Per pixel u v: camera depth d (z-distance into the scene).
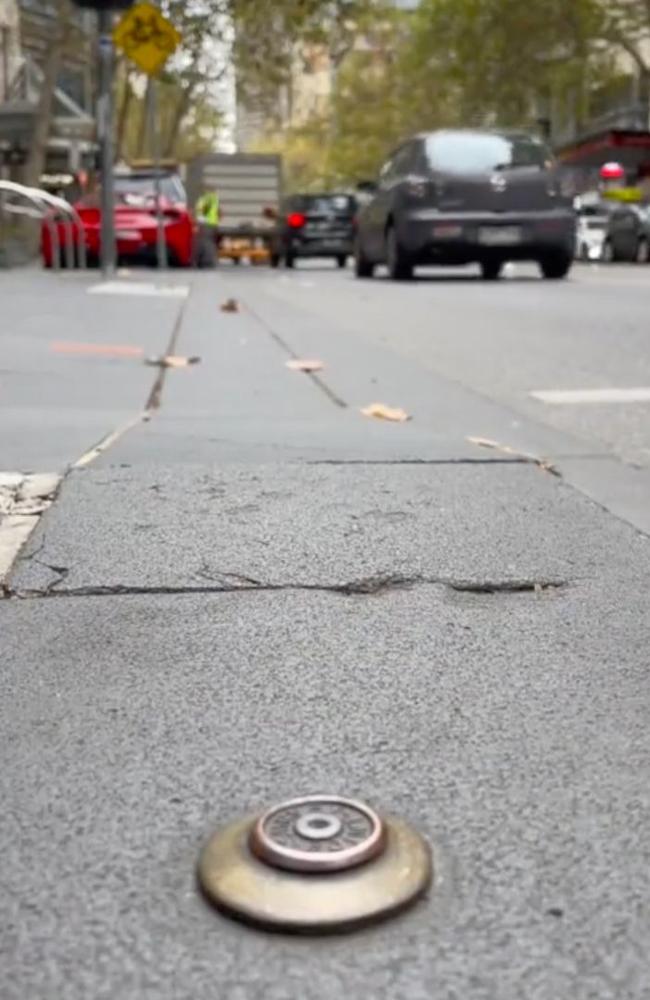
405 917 1.24
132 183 18.67
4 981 1.16
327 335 7.46
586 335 7.82
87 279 12.92
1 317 8.16
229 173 30.09
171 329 7.59
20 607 2.26
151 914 1.25
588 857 1.37
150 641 2.08
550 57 40.78
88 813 1.47
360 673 1.93
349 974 1.16
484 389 5.43
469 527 2.81
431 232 14.50
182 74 34.12
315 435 3.97
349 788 1.53
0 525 2.81
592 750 1.66
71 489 3.14
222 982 1.15
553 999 1.13
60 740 1.69
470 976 1.16
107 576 2.43
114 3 13.14
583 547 2.66
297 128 78.44
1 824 1.45
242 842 1.34
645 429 4.35
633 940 1.22
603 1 38.31
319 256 25.70
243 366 5.86
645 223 23.11
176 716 1.77
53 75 27.64
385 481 3.27
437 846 1.39
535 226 14.57
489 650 2.04
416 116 58.50
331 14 32.06
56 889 1.30
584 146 37.50
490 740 1.68
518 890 1.30
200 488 3.16
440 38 42.69
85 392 4.93
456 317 9.21
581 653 2.03
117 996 1.14
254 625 2.16
